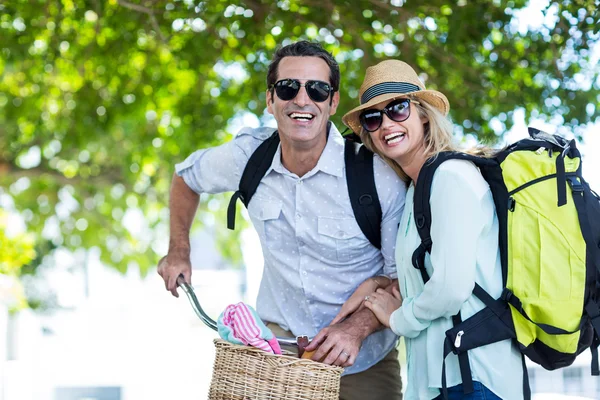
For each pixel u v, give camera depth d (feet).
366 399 13.39
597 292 10.59
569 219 10.52
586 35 18.42
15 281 43.83
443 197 10.80
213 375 10.85
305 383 10.44
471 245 10.61
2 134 44.70
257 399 10.47
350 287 12.86
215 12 22.21
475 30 21.33
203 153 13.99
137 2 23.52
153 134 37.63
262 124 26.04
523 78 22.44
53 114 35.96
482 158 11.12
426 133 12.07
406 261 11.44
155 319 87.61
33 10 25.13
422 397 11.15
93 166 50.01
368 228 12.41
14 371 43.75
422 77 23.09
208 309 87.56
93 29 26.99
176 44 24.88
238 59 24.75
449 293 10.58
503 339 10.71
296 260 12.94
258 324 10.64
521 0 20.44
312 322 13.05
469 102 23.24
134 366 51.44
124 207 54.44
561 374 32.01
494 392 10.65
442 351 10.94
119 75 29.45
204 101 29.14
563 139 11.10
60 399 48.14
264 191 13.01
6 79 35.22
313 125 12.35
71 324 89.61
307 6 22.06
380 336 13.23
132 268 58.65
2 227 40.34
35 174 49.34
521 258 10.59
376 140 12.00
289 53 12.59
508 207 10.74
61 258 72.79
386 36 22.99
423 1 21.06
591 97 20.86
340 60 24.77
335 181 12.46
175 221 14.40
